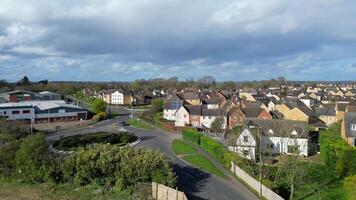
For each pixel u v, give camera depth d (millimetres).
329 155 55844
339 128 71688
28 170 48375
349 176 46750
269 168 53531
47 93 169625
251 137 62375
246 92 177875
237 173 53375
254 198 43969
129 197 41844
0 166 50406
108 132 87688
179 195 40062
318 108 104250
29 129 88062
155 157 46656
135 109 157750
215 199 43500
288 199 44344
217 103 129750
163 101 137250
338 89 196625
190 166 58906
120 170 45812
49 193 44062
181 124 106312
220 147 65125
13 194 43750
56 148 69625
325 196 45250
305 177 50938
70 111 120062
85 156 47125
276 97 145500
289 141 61719
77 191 44562
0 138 54000
